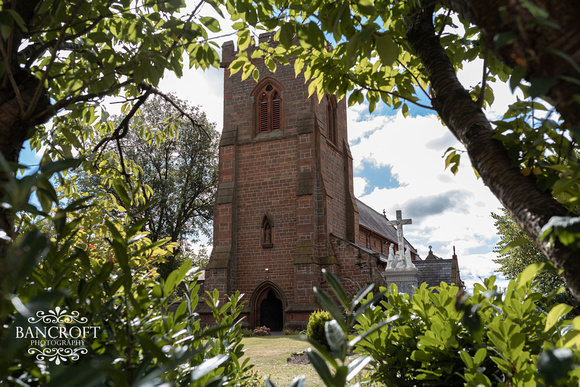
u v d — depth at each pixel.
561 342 2.06
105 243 4.39
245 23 4.06
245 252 29.44
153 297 1.60
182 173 39.53
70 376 0.69
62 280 1.72
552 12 1.31
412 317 3.81
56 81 3.90
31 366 1.41
